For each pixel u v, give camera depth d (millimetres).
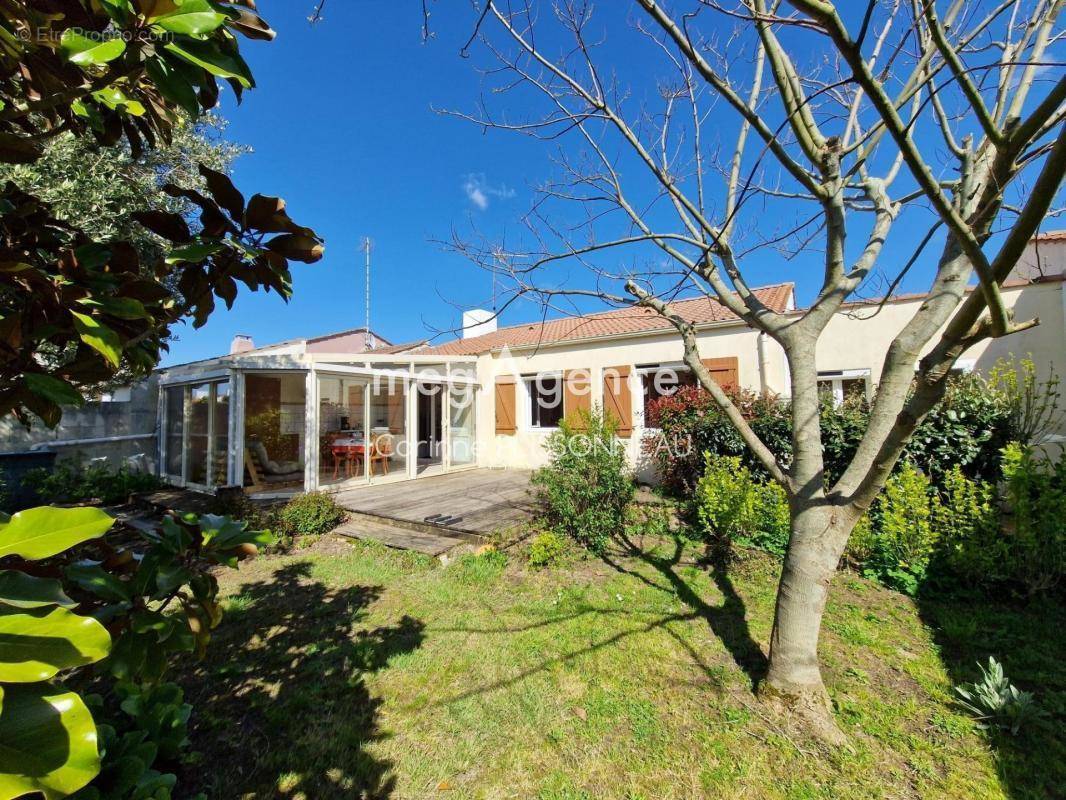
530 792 2266
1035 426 5719
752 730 2627
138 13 981
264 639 3752
